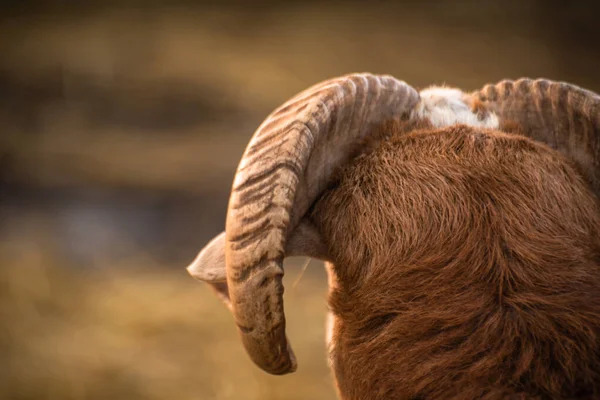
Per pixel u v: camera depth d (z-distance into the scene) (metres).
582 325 7.25
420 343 7.55
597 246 7.91
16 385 28.75
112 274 37.34
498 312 7.46
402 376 7.55
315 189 8.66
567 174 8.35
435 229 8.05
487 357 7.28
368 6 91.94
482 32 84.19
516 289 7.56
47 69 69.12
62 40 77.50
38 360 30.06
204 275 8.41
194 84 66.56
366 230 8.30
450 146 8.59
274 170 7.62
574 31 85.06
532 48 80.31
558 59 78.12
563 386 7.07
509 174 8.23
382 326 7.87
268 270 7.50
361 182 8.58
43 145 54.59
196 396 28.30
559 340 7.20
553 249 7.73
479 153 8.46
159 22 84.56
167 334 32.28
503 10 89.75
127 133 57.59
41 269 37.00
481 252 7.79
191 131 58.06
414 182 8.35
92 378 29.19
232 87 66.56
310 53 76.56
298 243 8.61
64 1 90.31
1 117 59.72
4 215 44.03
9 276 35.97
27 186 48.09
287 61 74.00
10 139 55.34
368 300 8.02
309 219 8.79
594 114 8.97
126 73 68.62
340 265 8.49
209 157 52.78
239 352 31.09
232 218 7.59
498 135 8.70
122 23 83.62
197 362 30.33
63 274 36.97
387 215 8.27
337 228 8.52
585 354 7.14
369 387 7.80
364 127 8.92
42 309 33.78
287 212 7.55
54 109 61.84
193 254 40.19
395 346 7.66
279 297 7.57
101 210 45.00
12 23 83.06
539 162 8.35
